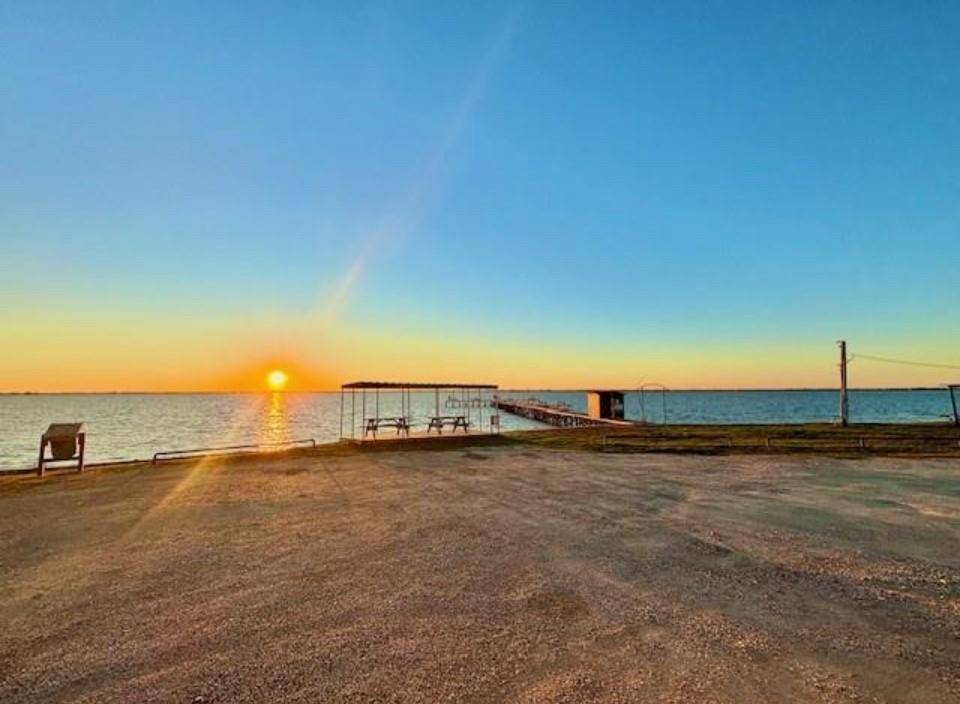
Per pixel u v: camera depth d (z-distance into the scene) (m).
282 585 5.54
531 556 6.45
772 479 11.74
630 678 3.66
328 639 4.30
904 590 5.32
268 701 3.44
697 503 9.38
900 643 4.20
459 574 5.81
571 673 3.73
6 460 25.23
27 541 7.29
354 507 9.23
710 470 13.08
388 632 4.42
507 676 3.70
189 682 3.68
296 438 35.22
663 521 8.12
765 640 4.24
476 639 4.27
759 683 3.60
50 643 4.29
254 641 4.29
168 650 4.16
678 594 5.22
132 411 82.06
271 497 10.16
